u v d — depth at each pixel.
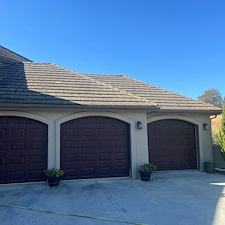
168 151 14.14
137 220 6.04
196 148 14.59
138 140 12.02
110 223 5.84
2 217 6.26
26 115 10.62
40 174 10.55
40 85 12.02
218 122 34.62
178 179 11.48
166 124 14.36
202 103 15.17
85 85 13.12
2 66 14.28
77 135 11.38
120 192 8.89
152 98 14.76
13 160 10.34
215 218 6.18
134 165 11.69
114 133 11.95
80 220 6.04
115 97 12.18
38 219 6.12
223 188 9.57
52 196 8.32
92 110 11.18
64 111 11.15
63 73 14.44
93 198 8.05
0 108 10.03
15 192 8.88
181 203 7.48
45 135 10.85
